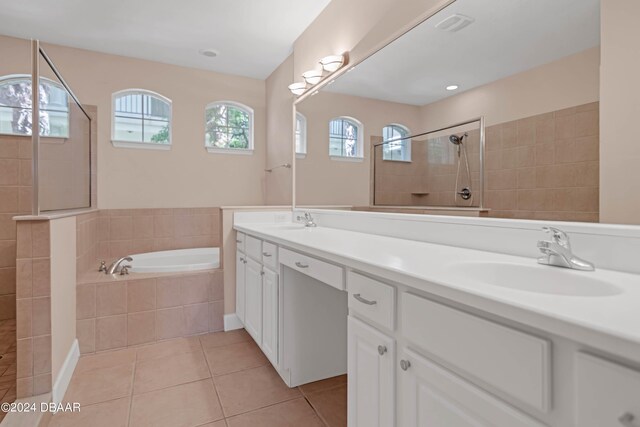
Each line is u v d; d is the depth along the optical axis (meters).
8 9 2.74
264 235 2.08
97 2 2.66
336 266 1.35
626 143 1.00
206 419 1.67
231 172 4.13
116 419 1.66
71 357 2.11
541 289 1.01
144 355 2.35
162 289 2.60
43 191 1.95
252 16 2.86
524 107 1.26
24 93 3.26
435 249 1.40
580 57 1.10
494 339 0.72
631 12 0.99
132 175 3.66
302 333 1.96
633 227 0.96
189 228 3.89
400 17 1.91
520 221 1.24
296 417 1.68
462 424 0.79
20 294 1.69
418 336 0.93
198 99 3.96
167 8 2.75
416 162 1.75
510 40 1.31
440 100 1.61
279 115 3.84
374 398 1.12
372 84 2.10
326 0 2.63
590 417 0.56
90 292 2.37
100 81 3.52
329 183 2.56
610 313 0.60
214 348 2.46
